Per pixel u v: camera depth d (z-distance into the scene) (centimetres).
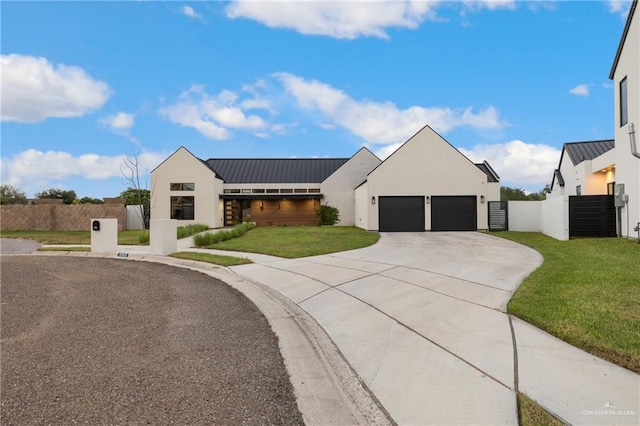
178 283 770
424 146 2059
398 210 2052
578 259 854
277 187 2900
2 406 270
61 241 1686
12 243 1634
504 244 1320
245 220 2906
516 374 307
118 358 367
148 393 293
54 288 712
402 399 280
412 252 1106
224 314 536
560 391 276
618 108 1312
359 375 326
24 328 463
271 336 441
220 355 378
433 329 432
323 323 486
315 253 1099
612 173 1602
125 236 1970
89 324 482
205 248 1343
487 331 413
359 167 2820
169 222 1220
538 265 832
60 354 377
